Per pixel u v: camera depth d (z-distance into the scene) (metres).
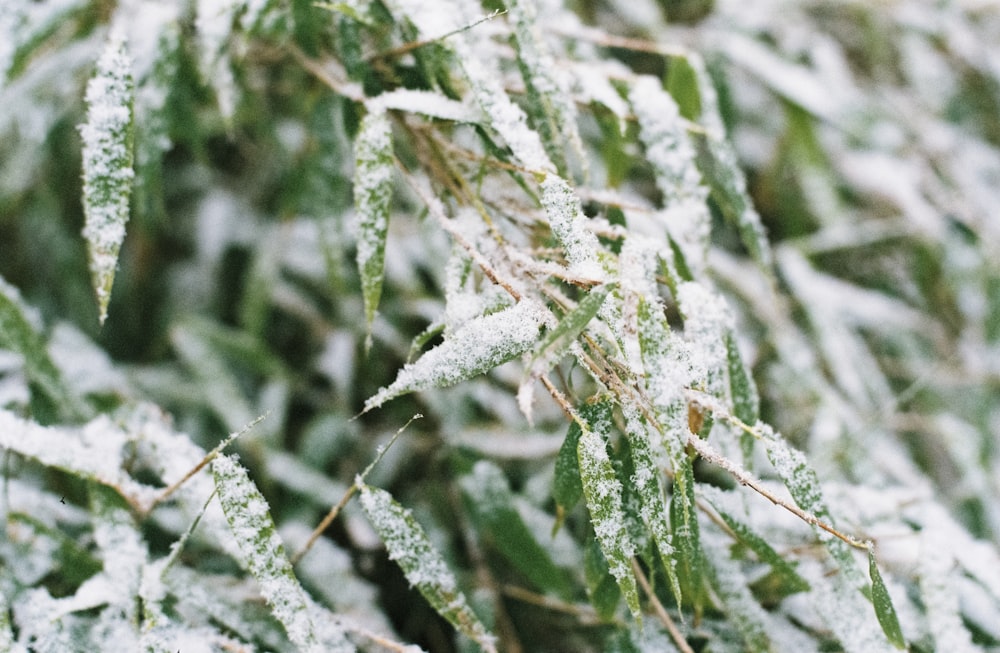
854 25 1.06
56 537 0.62
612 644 0.62
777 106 0.99
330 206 0.70
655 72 0.91
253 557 0.56
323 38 0.67
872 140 0.91
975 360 0.87
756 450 0.70
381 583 0.74
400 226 0.83
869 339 0.94
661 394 0.54
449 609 0.58
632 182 0.87
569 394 0.59
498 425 0.75
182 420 0.82
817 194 0.89
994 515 0.77
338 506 0.58
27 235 0.91
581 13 0.88
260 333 0.85
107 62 0.59
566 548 0.68
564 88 0.61
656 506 0.54
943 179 0.93
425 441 0.78
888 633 0.56
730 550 0.61
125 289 0.94
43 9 0.66
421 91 0.61
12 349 0.65
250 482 0.56
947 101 1.02
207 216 0.97
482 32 0.62
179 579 0.61
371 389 0.83
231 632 0.62
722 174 0.65
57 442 0.61
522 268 0.57
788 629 0.62
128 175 0.58
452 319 0.56
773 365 0.78
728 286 0.83
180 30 0.67
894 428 0.81
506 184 0.62
